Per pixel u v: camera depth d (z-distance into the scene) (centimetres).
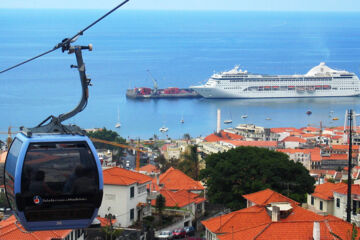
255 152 12388
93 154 2538
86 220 2538
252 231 6588
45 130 2681
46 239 6731
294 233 6312
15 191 2459
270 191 9175
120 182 9606
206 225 8031
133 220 9806
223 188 11588
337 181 16838
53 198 2495
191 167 19125
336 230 6231
